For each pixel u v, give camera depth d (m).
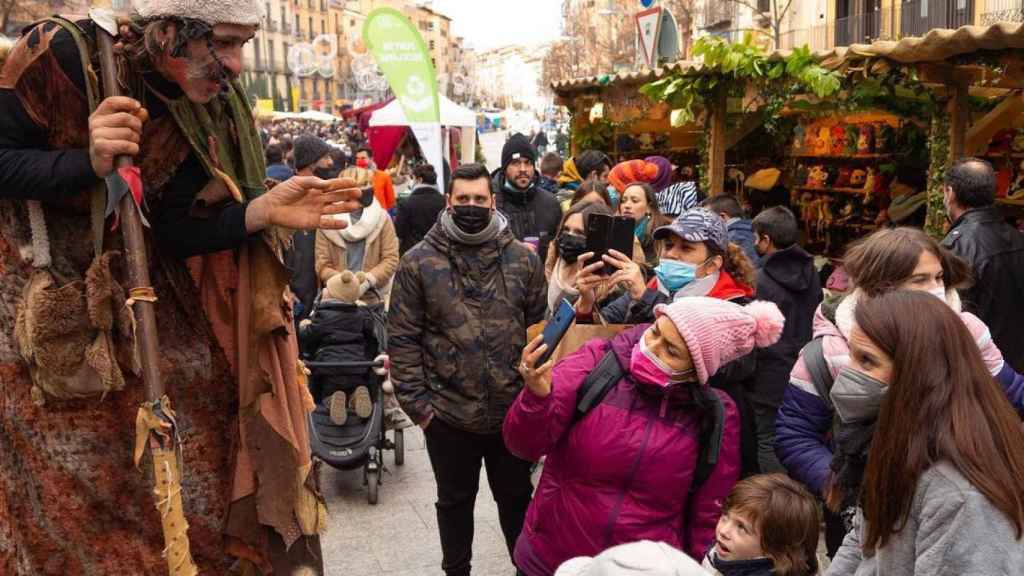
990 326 4.17
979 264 4.11
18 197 1.86
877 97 6.52
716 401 2.74
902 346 1.93
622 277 3.54
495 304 3.84
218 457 2.17
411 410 3.84
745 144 9.59
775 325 2.71
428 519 5.32
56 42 1.87
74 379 1.93
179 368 2.11
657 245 4.48
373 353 5.78
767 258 4.38
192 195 2.09
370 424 5.50
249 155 2.21
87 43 1.89
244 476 2.15
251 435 2.15
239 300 2.14
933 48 5.17
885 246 2.75
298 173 6.85
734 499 2.75
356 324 5.69
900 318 1.96
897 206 7.64
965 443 1.81
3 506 1.99
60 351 1.92
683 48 32.81
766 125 8.89
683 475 2.74
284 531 2.18
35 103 1.87
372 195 6.48
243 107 2.21
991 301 4.12
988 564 1.75
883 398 2.05
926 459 1.84
